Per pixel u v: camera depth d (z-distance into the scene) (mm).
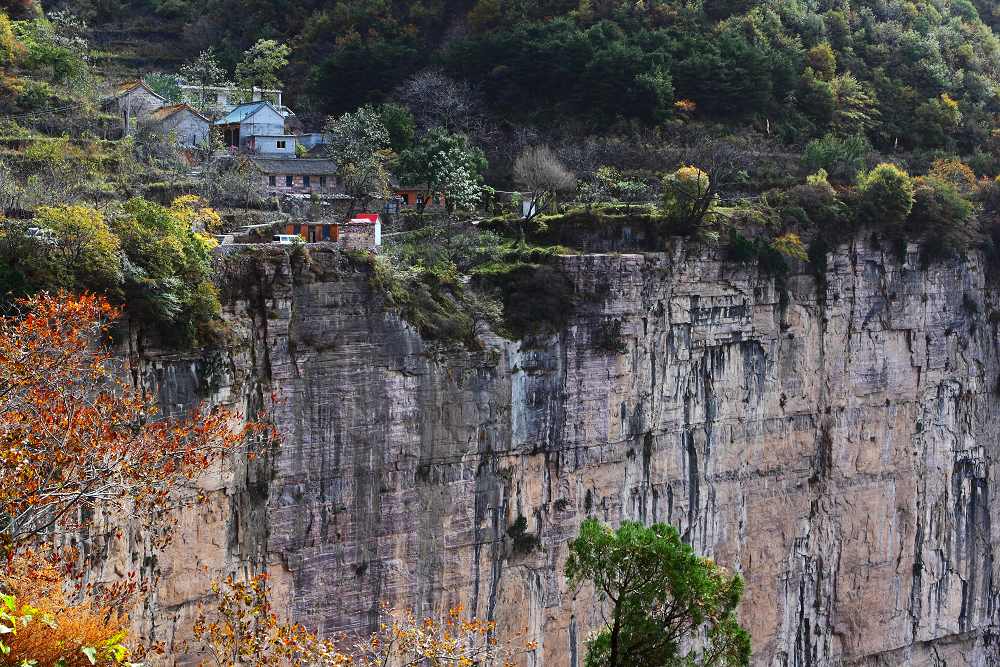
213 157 101250
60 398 42156
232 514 66875
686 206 91938
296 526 70062
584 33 123438
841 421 102125
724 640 48562
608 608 85062
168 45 145250
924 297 106750
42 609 38750
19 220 65438
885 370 104875
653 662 47438
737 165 113562
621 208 97625
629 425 86625
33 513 39781
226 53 140250
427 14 137625
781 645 99375
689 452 91688
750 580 96688
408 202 103312
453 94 121500
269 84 132000
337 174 101562
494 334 78562
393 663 74188
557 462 82812
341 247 73500
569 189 105312
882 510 105438
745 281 94125
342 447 71750
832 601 102688
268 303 68312
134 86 109750
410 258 82438
